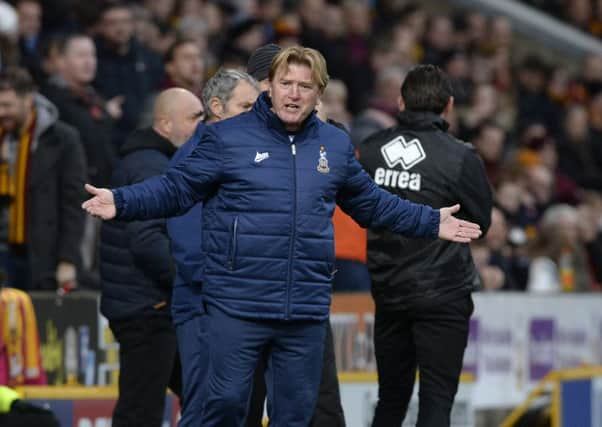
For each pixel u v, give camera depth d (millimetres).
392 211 20281
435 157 22969
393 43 52344
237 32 43625
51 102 32219
